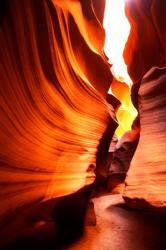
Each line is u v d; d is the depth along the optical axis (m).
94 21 7.57
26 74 3.66
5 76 3.10
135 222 6.55
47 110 4.35
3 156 2.95
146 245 5.05
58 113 4.79
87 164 6.44
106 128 7.69
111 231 6.02
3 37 3.05
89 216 6.57
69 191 5.10
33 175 3.75
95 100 6.71
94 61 7.36
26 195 3.52
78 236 5.51
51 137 4.47
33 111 3.85
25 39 3.63
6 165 3.02
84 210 6.24
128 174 7.68
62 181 4.86
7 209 3.02
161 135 7.11
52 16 4.66
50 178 4.36
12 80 3.27
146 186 6.62
